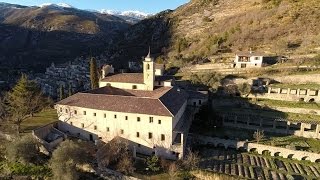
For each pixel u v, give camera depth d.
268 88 88.75
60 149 55.72
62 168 53.53
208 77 98.81
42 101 91.38
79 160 56.00
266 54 113.31
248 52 110.94
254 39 133.50
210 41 144.00
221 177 53.31
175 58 139.38
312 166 60.34
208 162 60.72
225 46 136.88
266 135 72.94
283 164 61.19
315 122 72.50
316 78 89.44
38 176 56.75
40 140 63.75
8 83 177.38
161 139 60.53
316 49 108.56
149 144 61.84
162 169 56.19
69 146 56.41
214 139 68.56
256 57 105.38
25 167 59.34
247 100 87.56
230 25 168.25
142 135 62.16
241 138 70.06
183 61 129.88
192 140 68.62
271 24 142.25
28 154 60.19
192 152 62.41
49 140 66.31
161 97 66.00
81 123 68.44
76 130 69.62
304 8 148.25
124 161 55.31
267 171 57.66
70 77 187.12
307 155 62.38
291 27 132.88
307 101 84.25
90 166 56.81
